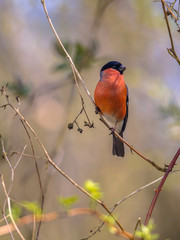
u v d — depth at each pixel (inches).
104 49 540.1
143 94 542.6
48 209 476.7
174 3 226.1
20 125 360.2
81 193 514.6
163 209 551.5
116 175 553.3
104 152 547.2
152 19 517.7
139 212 554.6
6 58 521.7
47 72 522.9
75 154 534.0
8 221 194.2
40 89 377.1
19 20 535.5
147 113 550.3
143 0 513.7
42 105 510.0
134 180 558.3
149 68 545.0
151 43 547.2
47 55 531.8
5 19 531.2
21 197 458.9
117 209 553.3
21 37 537.0
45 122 505.4
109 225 184.4
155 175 544.4
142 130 549.6
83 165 536.1
